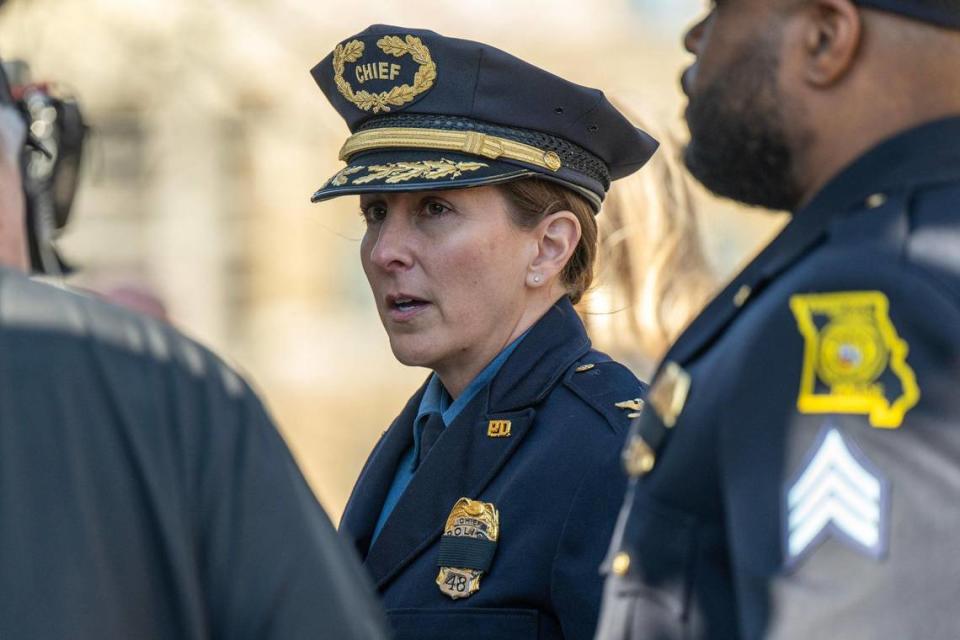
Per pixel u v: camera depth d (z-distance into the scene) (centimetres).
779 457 553
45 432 534
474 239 859
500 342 875
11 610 520
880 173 594
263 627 550
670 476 603
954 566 521
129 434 543
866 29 606
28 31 3403
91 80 3669
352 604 567
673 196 1205
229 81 3778
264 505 557
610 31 3734
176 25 3700
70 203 1048
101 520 533
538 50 3719
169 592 540
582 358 882
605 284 1183
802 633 531
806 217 604
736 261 2934
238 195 3941
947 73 600
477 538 825
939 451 529
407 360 871
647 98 1274
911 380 537
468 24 3709
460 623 812
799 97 620
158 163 3872
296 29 3728
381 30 888
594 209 912
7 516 525
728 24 634
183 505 546
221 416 560
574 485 817
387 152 880
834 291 560
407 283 864
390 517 864
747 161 638
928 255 559
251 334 3997
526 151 865
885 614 523
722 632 583
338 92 910
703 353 616
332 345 4003
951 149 589
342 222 4028
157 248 3950
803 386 555
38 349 542
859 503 533
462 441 859
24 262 618
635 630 607
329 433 3962
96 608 526
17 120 631
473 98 871
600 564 792
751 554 550
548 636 804
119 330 556
